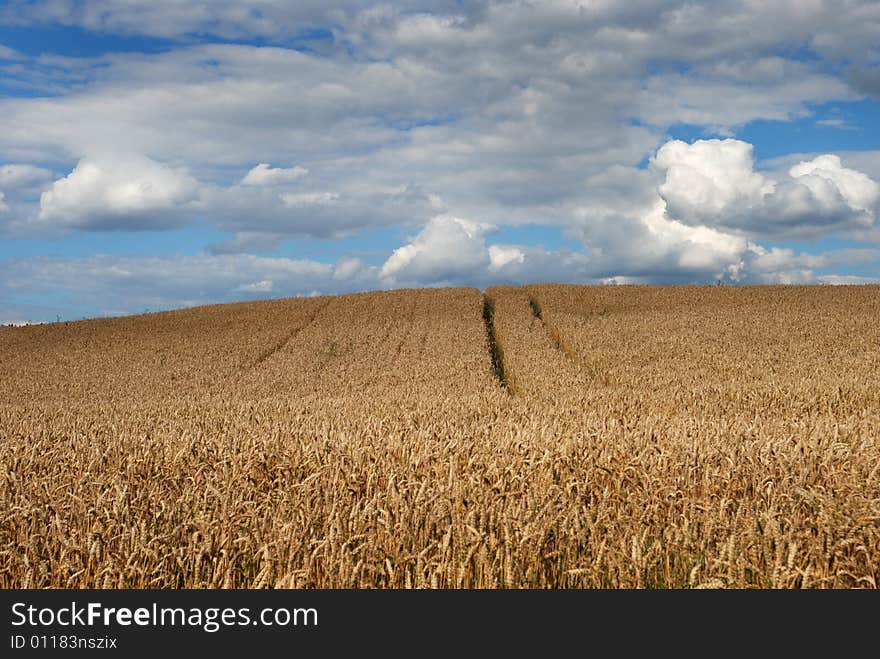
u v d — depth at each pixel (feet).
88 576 19.66
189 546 20.17
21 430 45.50
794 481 24.86
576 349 108.17
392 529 20.77
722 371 86.17
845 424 40.45
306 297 208.95
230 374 108.37
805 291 182.70
